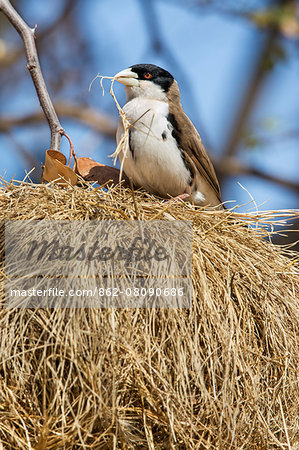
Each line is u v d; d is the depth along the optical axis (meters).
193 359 5.20
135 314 5.20
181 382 5.10
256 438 5.29
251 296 5.82
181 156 7.65
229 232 6.18
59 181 6.39
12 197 5.97
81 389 4.98
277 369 5.61
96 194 5.95
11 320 5.20
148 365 5.10
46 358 5.00
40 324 5.13
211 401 5.12
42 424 4.98
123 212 5.75
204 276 5.60
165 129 7.62
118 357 5.05
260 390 5.48
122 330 5.11
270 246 6.36
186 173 7.67
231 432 5.11
